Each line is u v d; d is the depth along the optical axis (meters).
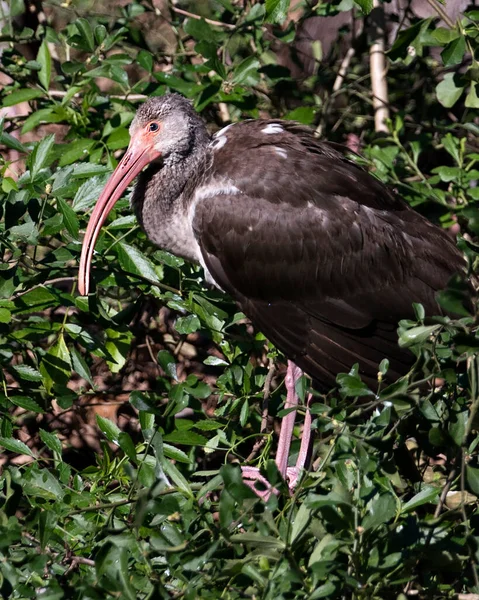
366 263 10.58
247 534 6.84
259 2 14.36
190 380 9.06
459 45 10.41
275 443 12.17
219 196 10.88
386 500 6.81
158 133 11.44
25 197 9.61
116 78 11.98
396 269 10.60
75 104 13.12
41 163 10.15
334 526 7.02
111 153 11.83
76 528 8.31
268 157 10.88
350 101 15.18
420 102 15.06
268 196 10.70
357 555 6.84
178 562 6.97
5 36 13.34
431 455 8.14
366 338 10.69
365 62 15.40
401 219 10.88
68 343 11.26
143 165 11.53
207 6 15.48
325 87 15.12
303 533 7.12
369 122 14.88
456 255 10.94
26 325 11.36
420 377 8.59
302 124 11.46
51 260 9.91
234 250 10.80
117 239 10.58
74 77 12.26
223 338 10.55
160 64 15.25
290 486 10.77
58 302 9.89
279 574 6.82
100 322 10.32
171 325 13.01
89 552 8.25
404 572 7.27
